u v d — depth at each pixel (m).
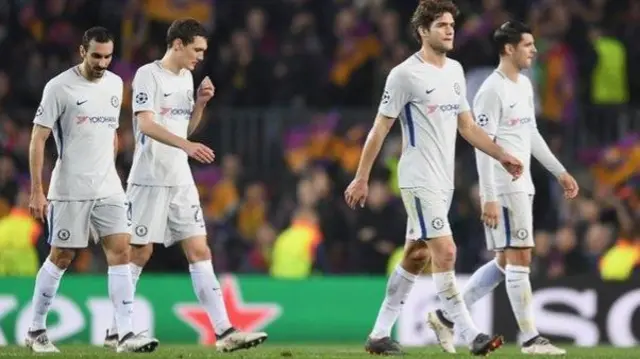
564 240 66.50
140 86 42.66
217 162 74.25
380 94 75.75
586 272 66.00
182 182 43.38
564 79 75.62
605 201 70.25
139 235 43.31
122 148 70.19
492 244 44.66
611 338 57.84
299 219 66.75
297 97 76.12
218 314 42.81
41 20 77.69
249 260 68.69
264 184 73.88
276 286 59.94
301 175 72.75
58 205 42.62
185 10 77.69
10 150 71.69
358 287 60.12
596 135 75.88
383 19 76.62
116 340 45.78
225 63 76.38
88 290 58.47
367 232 67.25
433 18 40.84
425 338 58.00
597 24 79.81
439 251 41.00
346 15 77.12
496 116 44.03
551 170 45.84
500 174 43.94
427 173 40.91
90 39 41.75
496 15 76.00
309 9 79.88
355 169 71.94
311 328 59.78
